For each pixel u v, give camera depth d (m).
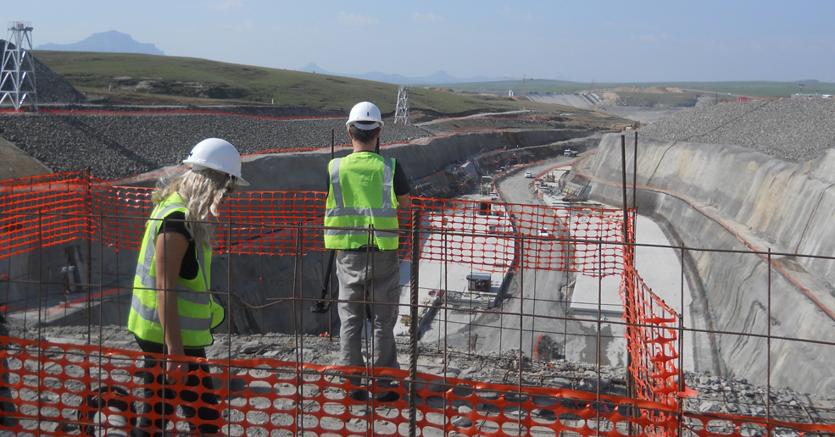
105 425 3.46
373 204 4.55
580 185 64.88
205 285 3.34
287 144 49.97
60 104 44.91
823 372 18.86
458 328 24.05
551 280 28.78
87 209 8.50
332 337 6.56
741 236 33.72
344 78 148.75
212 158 3.23
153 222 3.25
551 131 110.62
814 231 28.56
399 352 6.34
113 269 18.52
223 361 3.35
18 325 6.95
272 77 118.00
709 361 24.66
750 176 39.56
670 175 52.09
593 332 24.17
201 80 96.94
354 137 4.63
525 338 23.27
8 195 9.43
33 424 4.26
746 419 3.16
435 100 129.00
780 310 24.08
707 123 58.28
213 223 3.28
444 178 68.56
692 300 31.39
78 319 13.39
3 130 33.62
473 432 3.39
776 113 53.19
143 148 38.66
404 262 31.05
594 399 3.24
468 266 30.41
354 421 4.48
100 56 113.81
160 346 3.36
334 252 5.11
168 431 3.38
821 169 32.03
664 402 3.40
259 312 19.86
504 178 79.25
